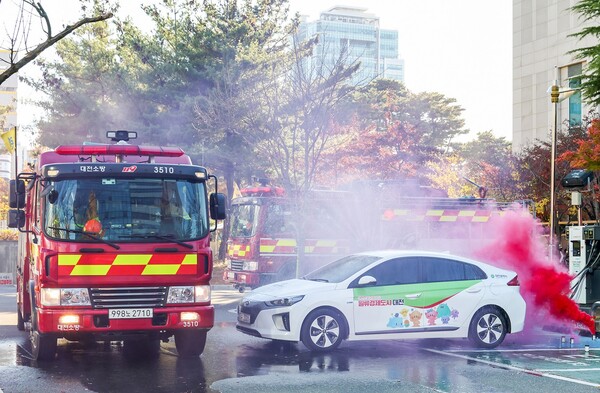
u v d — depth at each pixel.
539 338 14.52
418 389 9.65
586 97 19.44
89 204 10.70
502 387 9.80
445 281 12.92
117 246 10.58
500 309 13.25
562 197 28.67
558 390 9.65
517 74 50.09
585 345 13.59
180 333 11.25
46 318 10.38
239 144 31.80
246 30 33.09
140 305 10.66
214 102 26.34
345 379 10.24
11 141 32.47
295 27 34.75
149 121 32.28
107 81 33.09
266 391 9.46
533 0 48.50
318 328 12.34
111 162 11.33
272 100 24.66
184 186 11.12
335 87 23.70
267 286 13.41
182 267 10.83
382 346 13.36
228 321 16.92
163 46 33.72
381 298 12.55
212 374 10.55
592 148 19.23
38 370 10.79
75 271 10.45
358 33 102.31
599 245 15.78
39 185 11.16
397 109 54.81
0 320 16.98
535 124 48.16
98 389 9.52
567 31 45.41
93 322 10.50
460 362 11.70
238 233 22.48
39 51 8.62
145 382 9.97
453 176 44.69
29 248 12.63
